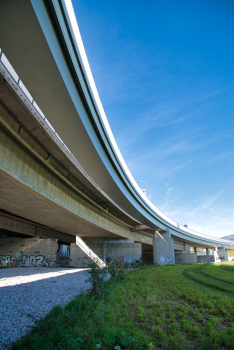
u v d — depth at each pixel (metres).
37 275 25.75
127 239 63.69
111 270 21.30
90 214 39.69
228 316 9.24
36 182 22.53
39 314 10.16
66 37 12.28
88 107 17.03
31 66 11.69
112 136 24.84
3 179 19.19
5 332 8.09
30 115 17.08
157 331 7.71
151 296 12.88
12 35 10.11
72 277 23.81
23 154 20.22
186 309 10.23
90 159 22.56
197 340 7.32
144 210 47.34
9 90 14.65
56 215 34.16
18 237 48.50
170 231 68.31
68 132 17.84
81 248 55.38
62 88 13.16
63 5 11.35
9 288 16.50
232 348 6.68
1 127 17.02
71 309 10.41
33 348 6.71
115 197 34.97
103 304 11.27
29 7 8.96
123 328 8.21
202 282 17.44
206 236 102.44
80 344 7.06
